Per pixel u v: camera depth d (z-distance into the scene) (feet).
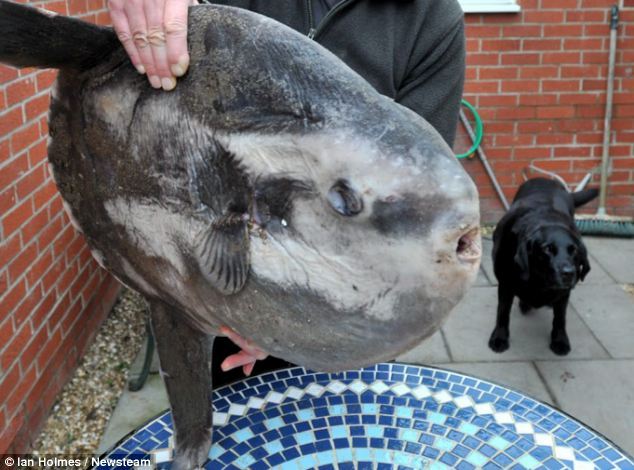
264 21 2.48
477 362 10.34
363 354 2.56
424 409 4.73
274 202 2.42
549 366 10.23
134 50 2.50
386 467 4.17
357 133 2.30
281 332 2.60
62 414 8.93
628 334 11.06
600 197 15.03
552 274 9.69
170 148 2.57
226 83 2.43
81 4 10.23
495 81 14.52
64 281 9.45
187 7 2.53
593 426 8.90
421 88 5.03
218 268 2.56
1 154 7.50
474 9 13.97
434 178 2.29
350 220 2.34
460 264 2.34
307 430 4.52
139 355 10.34
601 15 14.06
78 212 3.01
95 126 2.76
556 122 14.79
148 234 2.79
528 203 11.23
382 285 2.39
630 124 14.76
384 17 4.80
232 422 4.59
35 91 8.46
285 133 2.35
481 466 4.17
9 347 7.62
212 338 3.68
